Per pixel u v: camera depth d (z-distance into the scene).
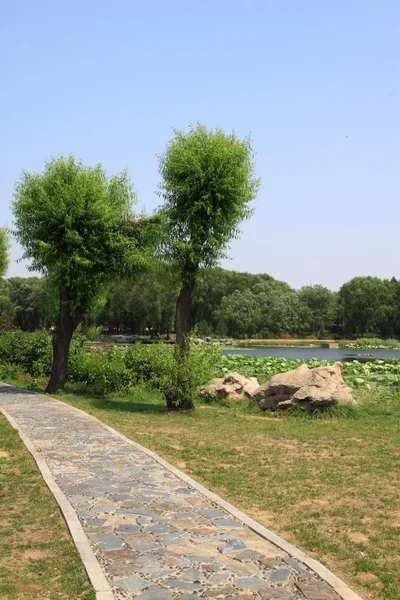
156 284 17.08
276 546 5.62
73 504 6.87
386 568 5.36
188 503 6.95
